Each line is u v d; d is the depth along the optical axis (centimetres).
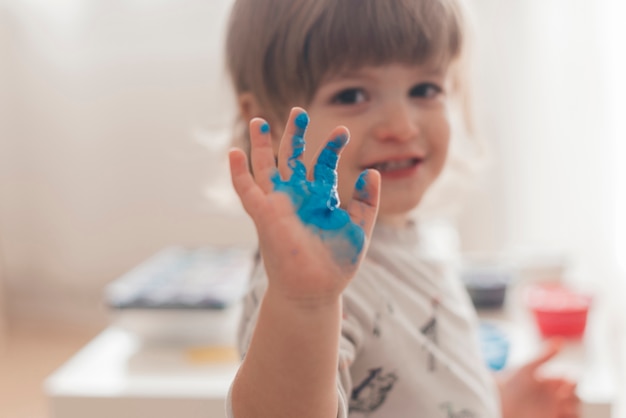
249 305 56
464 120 88
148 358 85
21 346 188
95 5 181
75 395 76
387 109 61
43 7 183
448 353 62
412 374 58
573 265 121
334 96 61
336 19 59
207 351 86
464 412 60
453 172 97
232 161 39
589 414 75
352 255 39
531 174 162
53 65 186
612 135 146
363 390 57
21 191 195
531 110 160
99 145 188
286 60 62
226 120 85
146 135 185
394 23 59
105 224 192
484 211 166
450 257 87
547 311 90
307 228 39
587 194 154
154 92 182
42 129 190
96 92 185
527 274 109
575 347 88
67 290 199
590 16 151
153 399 76
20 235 197
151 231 190
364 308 57
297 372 40
